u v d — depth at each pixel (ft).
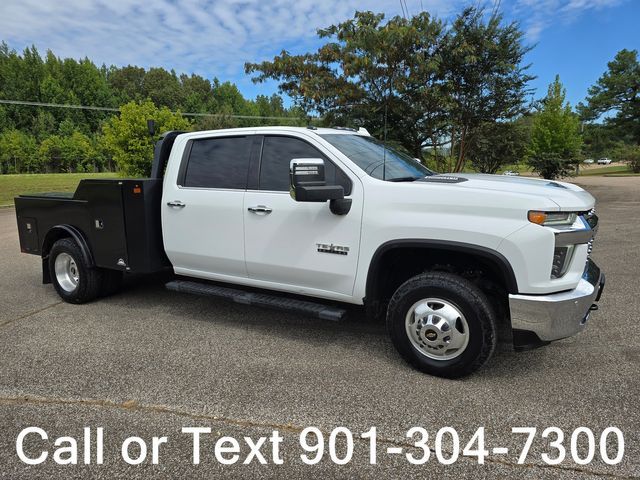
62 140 256.11
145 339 13.78
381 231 11.32
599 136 179.42
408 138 52.54
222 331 14.39
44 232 17.95
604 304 16.52
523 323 10.17
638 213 43.45
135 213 15.16
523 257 9.93
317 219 12.24
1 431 9.18
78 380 11.19
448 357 10.92
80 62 349.61
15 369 11.83
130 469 8.04
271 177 13.19
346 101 48.88
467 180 11.91
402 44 41.98
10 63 310.86
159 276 21.47
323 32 47.75
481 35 45.65
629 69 167.32
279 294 13.99
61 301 18.02
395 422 9.30
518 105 50.93
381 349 12.88
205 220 14.26
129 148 101.65
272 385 10.83
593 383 10.77
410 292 11.14
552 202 9.88
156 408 9.91
